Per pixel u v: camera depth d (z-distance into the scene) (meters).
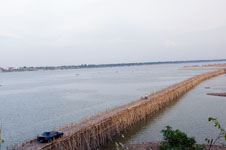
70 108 69.19
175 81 140.88
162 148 20.62
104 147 35.56
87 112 62.62
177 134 21.64
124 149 34.06
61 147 29.53
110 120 40.31
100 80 174.00
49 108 70.69
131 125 47.94
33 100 87.81
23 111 67.50
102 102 77.19
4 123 54.12
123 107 51.44
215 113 56.16
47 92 111.50
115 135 41.78
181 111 59.81
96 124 36.59
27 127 50.31
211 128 44.09
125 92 99.50
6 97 99.06
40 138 29.50
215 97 79.25
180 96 84.00
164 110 61.91
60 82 173.00
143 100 59.31
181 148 19.77
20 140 41.47
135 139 39.03
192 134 40.78
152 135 40.88
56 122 53.66
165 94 69.56
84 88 121.69
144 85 124.19
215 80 138.25
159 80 152.50
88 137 34.50
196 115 54.88
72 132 31.89
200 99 76.38
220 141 36.84
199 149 21.09
